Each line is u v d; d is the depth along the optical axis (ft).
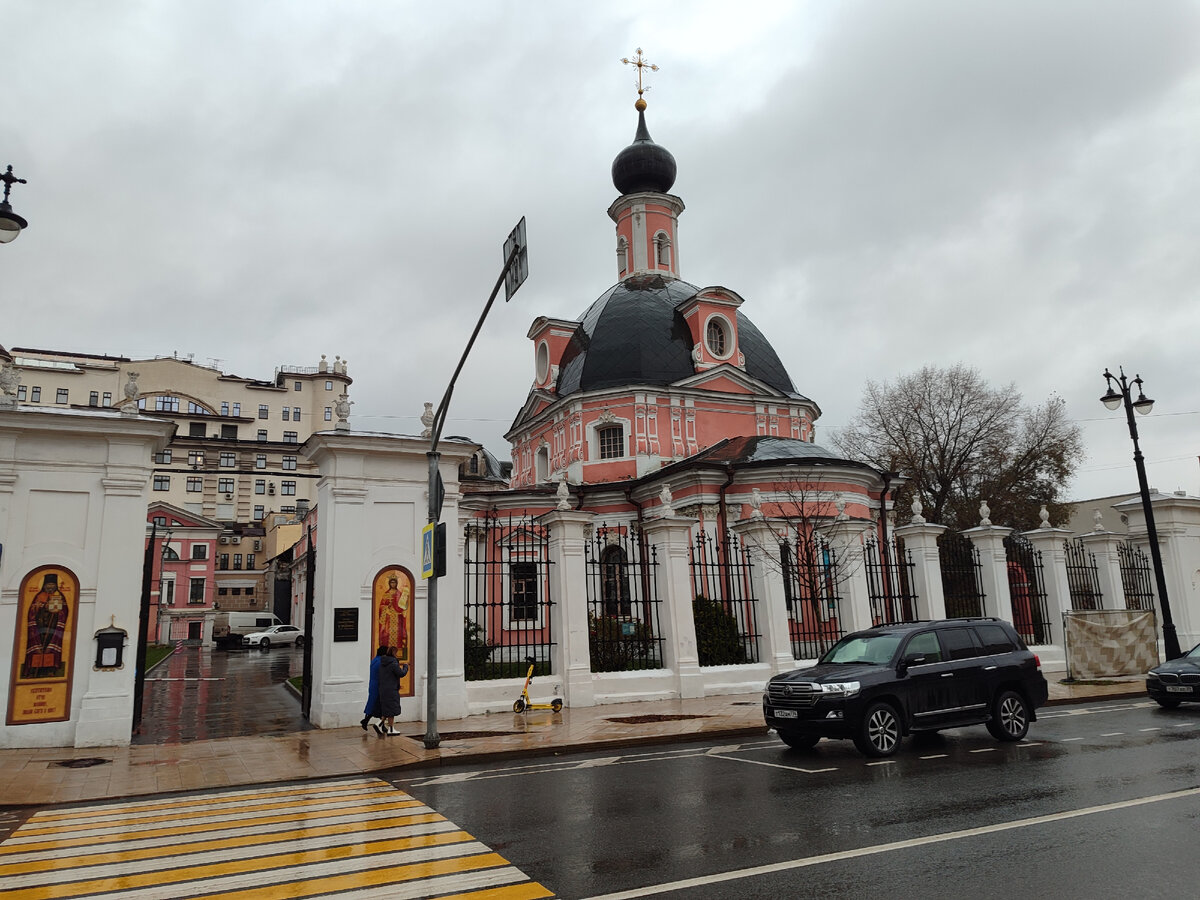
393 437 49.62
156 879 20.08
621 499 102.32
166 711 59.98
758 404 112.57
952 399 146.51
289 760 37.40
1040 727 45.09
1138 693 59.67
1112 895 17.69
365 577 48.52
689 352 112.57
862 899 17.72
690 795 28.91
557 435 115.44
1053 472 143.84
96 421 42.91
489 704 51.26
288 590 203.31
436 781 33.06
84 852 22.81
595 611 61.67
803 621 69.05
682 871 19.98
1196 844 21.39
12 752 39.63
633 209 132.87
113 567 42.83
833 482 88.69
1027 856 20.59
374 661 44.70
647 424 105.40
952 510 146.92
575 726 45.88
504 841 23.18
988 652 41.14
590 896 18.30
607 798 28.78
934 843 21.89
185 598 192.54
